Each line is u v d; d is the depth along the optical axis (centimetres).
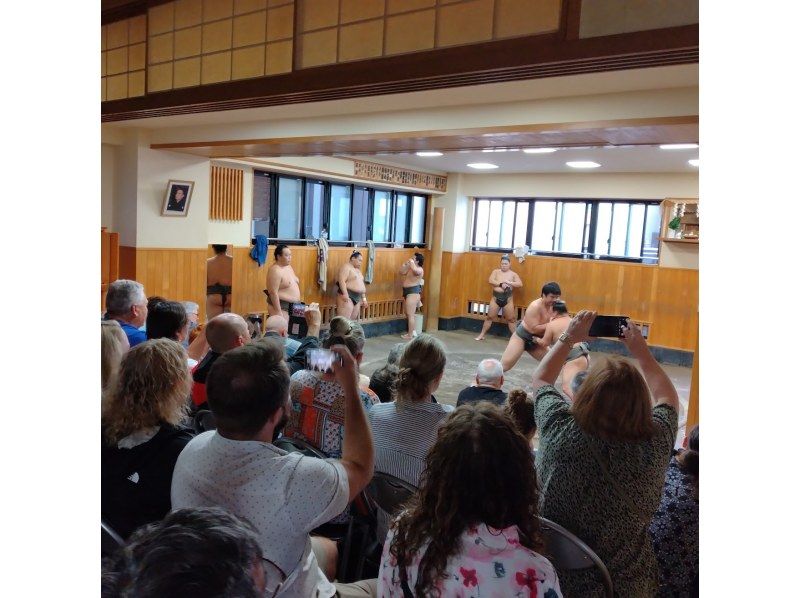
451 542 112
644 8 237
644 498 151
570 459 153
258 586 90
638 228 936
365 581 158
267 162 736
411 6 298
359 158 863
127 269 614
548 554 150
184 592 81
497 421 120
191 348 327
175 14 410
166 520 93
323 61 334
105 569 88
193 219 656
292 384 218
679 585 168
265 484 131
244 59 371
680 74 291
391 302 1020
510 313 995
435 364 199
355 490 142
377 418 204
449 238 1072
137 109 446
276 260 744
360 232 960
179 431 164
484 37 277
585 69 268
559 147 430
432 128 416
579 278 973
